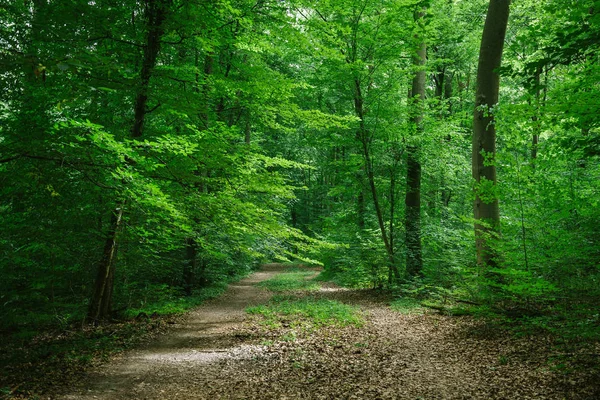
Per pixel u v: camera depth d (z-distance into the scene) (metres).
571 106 5.25
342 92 16.36
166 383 6.48
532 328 7.37
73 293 12.04
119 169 6.11
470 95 22.72
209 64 12.97
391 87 15.90
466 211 19.09
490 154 8.21
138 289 14.29
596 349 6.38
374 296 16.17
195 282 18.62
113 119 10.52
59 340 8.62
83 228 9.28
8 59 3.86
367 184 17.80
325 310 12.71
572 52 4.94
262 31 10.14
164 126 11.59
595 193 9.07
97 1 8.01
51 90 7.28
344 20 14.79
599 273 6.93
